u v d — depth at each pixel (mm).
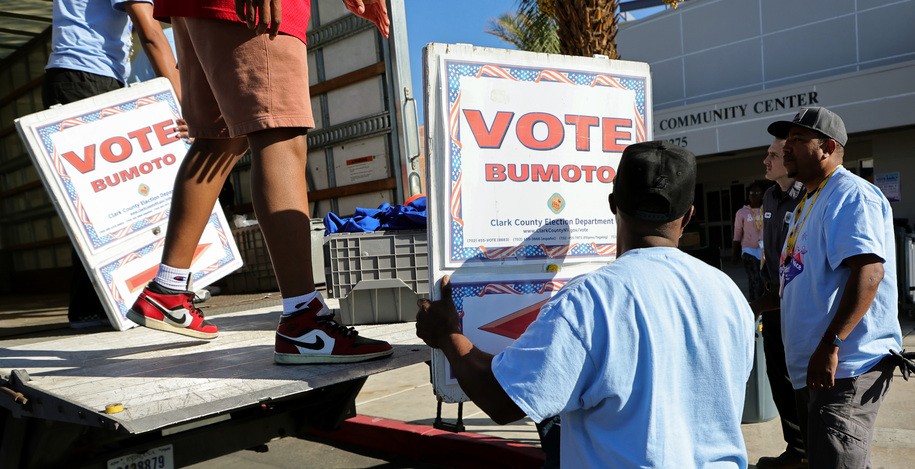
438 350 2195
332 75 5832
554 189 2361
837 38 16375
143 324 2691
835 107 15523
